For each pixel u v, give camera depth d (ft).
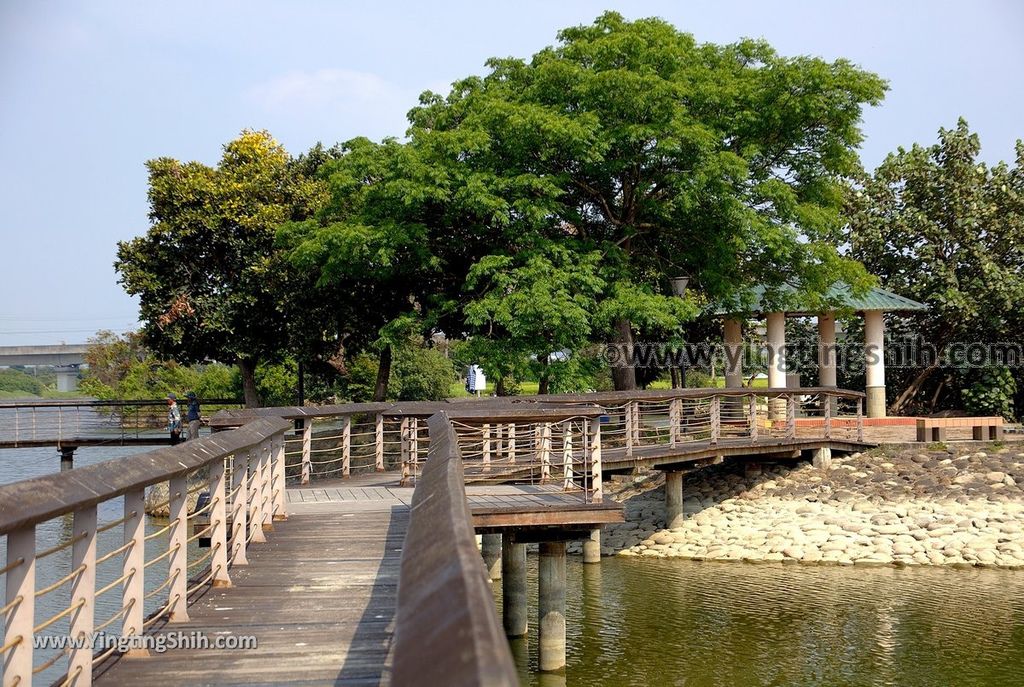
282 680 15.85
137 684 15.62
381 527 31.83
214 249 89.04
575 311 66.03
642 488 74.64
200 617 20.13
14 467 99.30
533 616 48.57
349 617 20.12
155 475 16.33
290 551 27.58
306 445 50.03
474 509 34.94
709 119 72.95
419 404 52.60
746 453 63.52
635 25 75.51
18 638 12.39
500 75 78.48
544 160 71.46
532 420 40.04
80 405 89.25
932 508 63.82
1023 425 91.04
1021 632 42.60
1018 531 59.72
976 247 97.30
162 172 88.43
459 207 69.51
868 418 82.28
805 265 75.36
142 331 91.09
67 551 58.90
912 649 40.42
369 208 74.59
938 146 103.19
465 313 70.18
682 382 100.07
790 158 77.61
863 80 72.33
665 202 74.28
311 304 84.38
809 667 38.32
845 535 62.08
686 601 49.78
